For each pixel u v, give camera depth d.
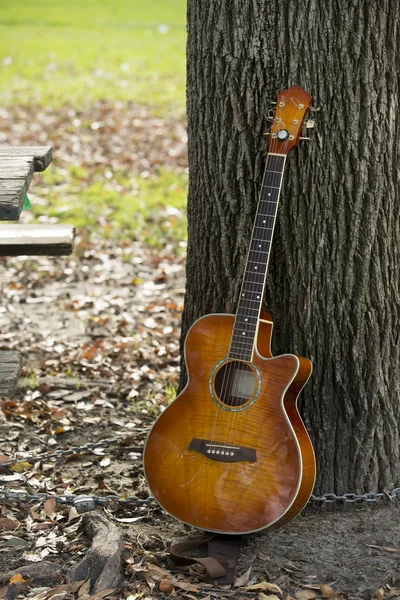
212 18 3.25
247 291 3.20
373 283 3.36
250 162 3.33
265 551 3.15
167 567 3.05
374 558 3.09
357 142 3.24
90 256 7.37
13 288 6.68
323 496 3.46
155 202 8.81
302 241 3.35
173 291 6.64
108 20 21.88
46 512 3.39
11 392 3.13
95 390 4.89
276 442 3.06
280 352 3.48
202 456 3.12
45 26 20.61
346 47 3.17
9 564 3.05
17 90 14.24
